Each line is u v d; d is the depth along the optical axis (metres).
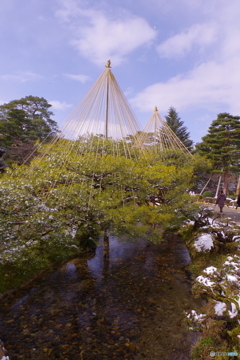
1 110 28.31
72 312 4.91
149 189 7.10
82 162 6.73
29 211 5.85
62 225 6.15
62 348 3.85
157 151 11.67
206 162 13.18
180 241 10.32
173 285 6.16
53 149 7.57
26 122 25.92
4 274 6.02
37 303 5.24
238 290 4.02
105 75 8.61
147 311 4.95
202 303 5.21
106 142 7.98
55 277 6.62
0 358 3.46
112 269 7.25
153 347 3.85
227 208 17.72
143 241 10.27
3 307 5.04
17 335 4.16
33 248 6.41
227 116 27.25
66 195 6.16
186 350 3.74
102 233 7.09
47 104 32.97
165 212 7.77
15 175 7.09
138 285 6.18
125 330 4.31
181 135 32.31
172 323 4.50
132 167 7.02
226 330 3.73
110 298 5.50
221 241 7.39
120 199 6.62
